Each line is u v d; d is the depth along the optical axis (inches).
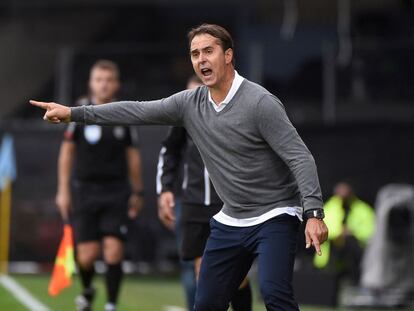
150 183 2091.5
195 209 1009.5
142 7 2878.9
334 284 1660.9
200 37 740.0
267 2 2655.0
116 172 1229.7
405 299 1721.2
